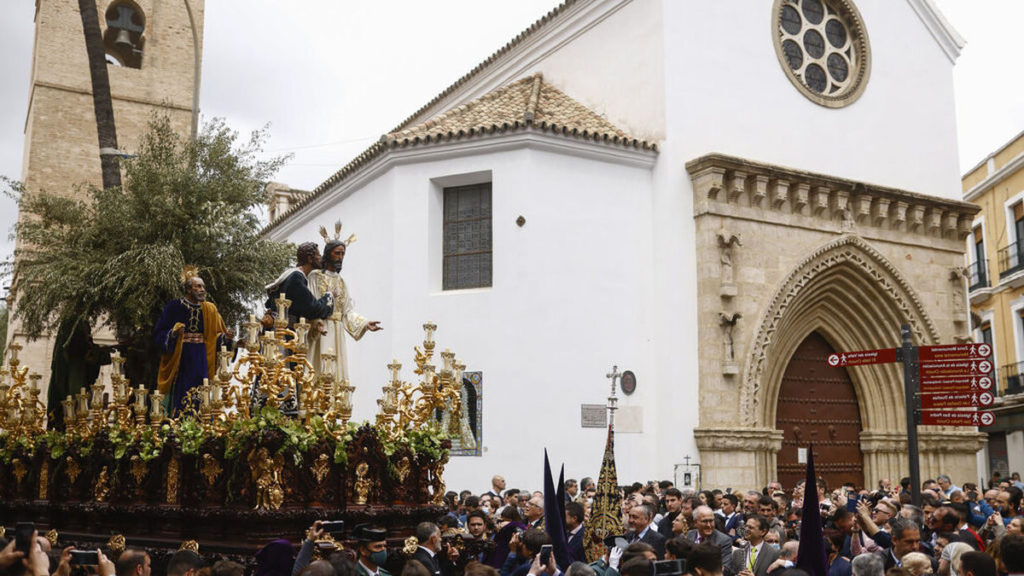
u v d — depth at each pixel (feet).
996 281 120.26
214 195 55.47
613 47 77.82
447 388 35.01
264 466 28.60
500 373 66.80
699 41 74.49
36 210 57.67
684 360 69.77
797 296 75.36
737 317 70.28
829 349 81.30
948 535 33.32
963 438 81.15
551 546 25.50
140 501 32.78
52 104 128.47
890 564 31.99
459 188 72.84
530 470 65.16
